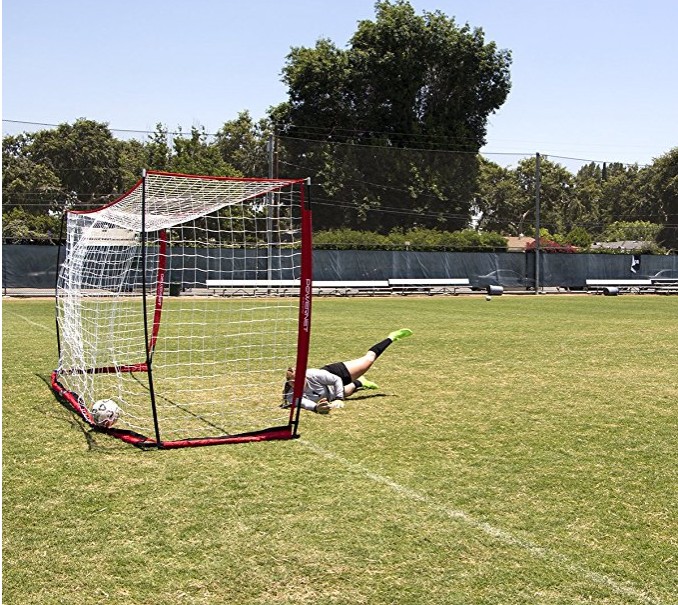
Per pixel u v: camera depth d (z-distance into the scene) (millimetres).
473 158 39781
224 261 26109
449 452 6188
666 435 6844
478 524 4574
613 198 48312
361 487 5246
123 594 3668
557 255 34500
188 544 4246
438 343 13555
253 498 5004
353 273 31016
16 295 24031
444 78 46375
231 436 6648
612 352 12508
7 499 4977
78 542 4273
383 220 38750
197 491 5141
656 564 4043
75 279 9047
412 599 3629
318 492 5133
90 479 5410
